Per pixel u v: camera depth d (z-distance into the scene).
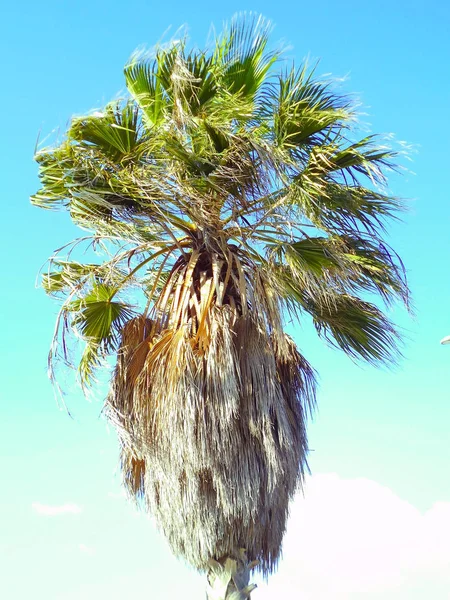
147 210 9.84
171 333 9.34
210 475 8.95
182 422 8.76
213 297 9.65
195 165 9.20
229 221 9.88
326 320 10.71
